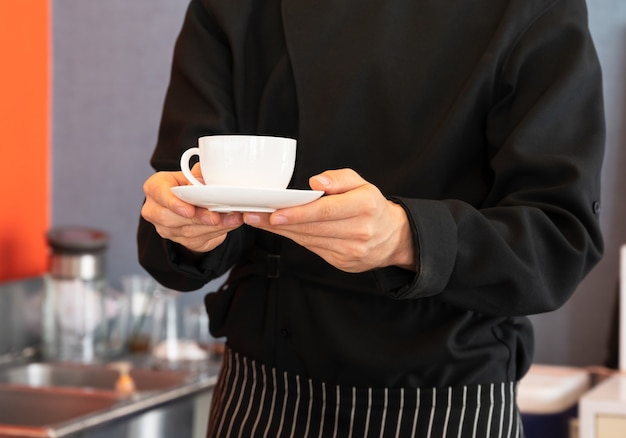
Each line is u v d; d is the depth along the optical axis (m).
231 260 1.48
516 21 1.42
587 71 1.42
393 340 1.42
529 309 1.31
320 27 1.52
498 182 1.39
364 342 1.42
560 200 1.34
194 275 1.40
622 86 3.28
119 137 3.70
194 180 1.24
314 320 1.46
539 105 1.38
